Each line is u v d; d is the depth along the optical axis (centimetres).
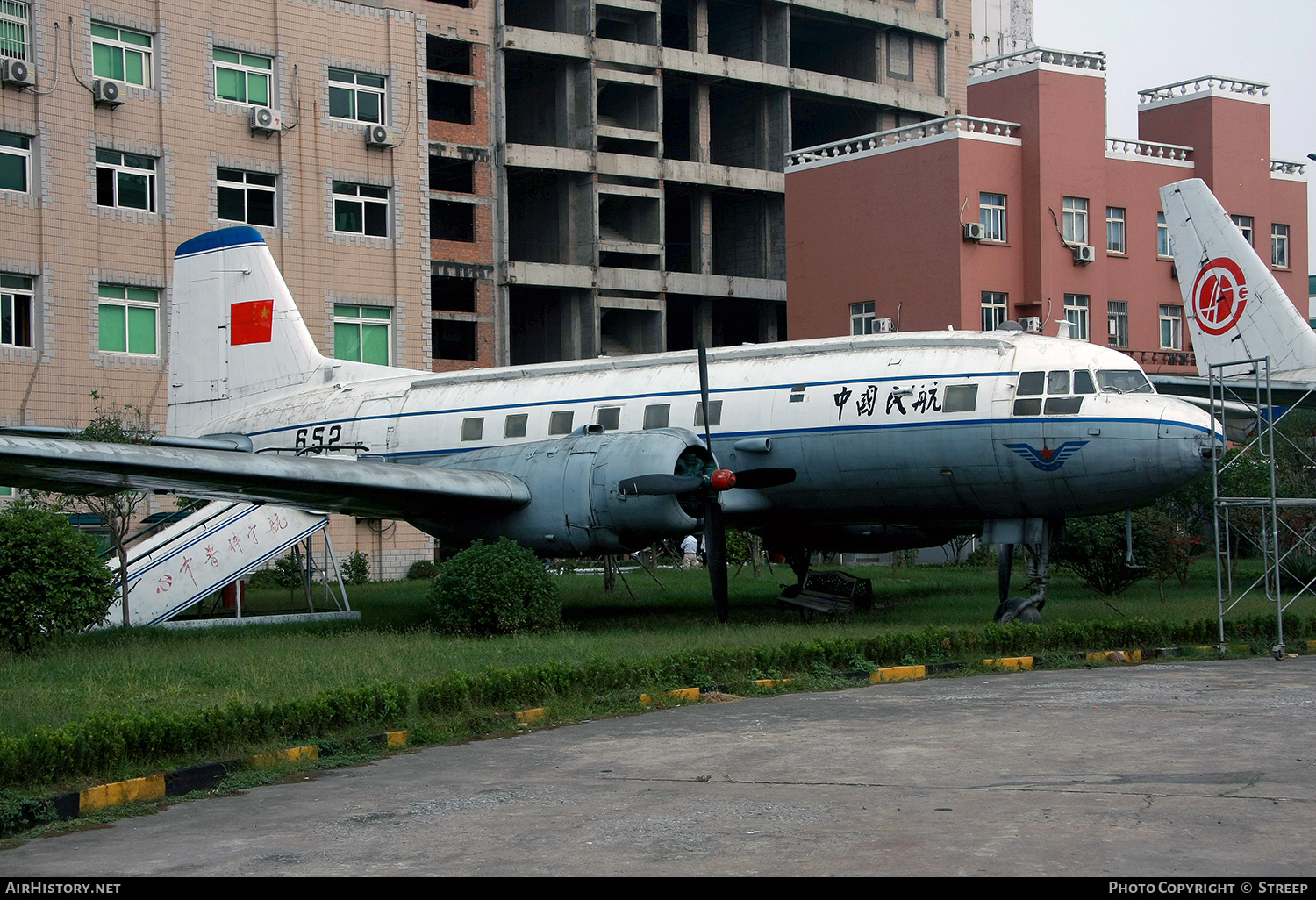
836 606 2011
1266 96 4438
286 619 2117
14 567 1597
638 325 4812
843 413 1902
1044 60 3991
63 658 1500
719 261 5288
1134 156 4203
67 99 3206
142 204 3366
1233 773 852
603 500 1856
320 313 3656
